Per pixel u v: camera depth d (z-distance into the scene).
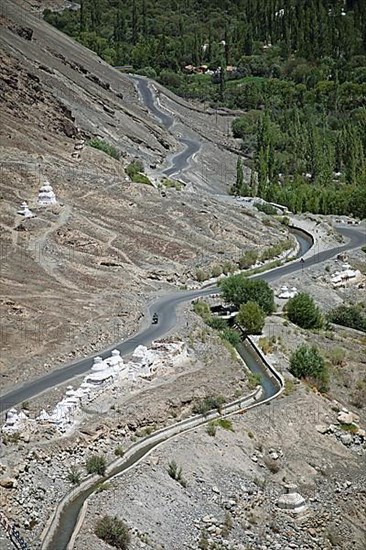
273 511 50.97
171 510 47.62
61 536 43.31
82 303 76.69
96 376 58.47
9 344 65.31
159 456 51.69
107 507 45.78
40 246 87.81
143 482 48.75
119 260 89.88
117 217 99.25
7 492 45.38
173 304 79.81
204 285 88.94
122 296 80.88
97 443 52.34
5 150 108.50
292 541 48.66
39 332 68.19
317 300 89.56
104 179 108.31
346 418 62.34
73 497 47.03
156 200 105.62
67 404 54.53
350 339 79.75
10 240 88.00
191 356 66.38
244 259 96.94
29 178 102.62
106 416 54.81
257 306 76.75
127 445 53.06
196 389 59.97
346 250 108.25
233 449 55.19
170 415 56.81
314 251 106.88
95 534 43.34
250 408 60.59
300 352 68.38
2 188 99.06
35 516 44.44
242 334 75.69
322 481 55.50
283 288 88.69
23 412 53.88
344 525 51.66
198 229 100.75
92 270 86.25
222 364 66.06
